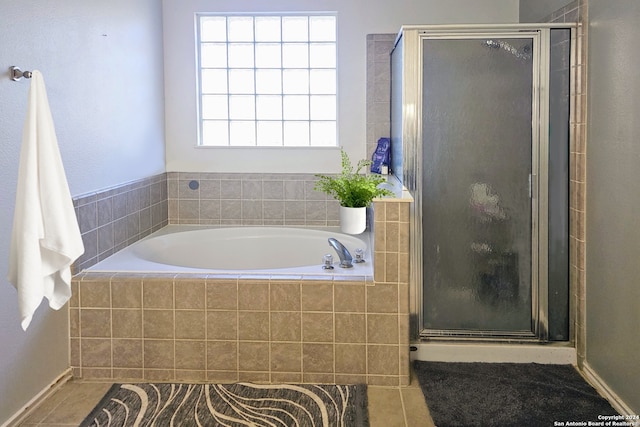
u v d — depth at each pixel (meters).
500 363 3.17
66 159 2.90
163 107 4.31
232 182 4.36
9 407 2.47
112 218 3.41
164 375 2.96
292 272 3.04
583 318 3.07
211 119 4.44
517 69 3.10
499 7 4.11
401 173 3.29
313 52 4.35
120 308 2.94
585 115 3.00
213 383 2.92
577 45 3.04
